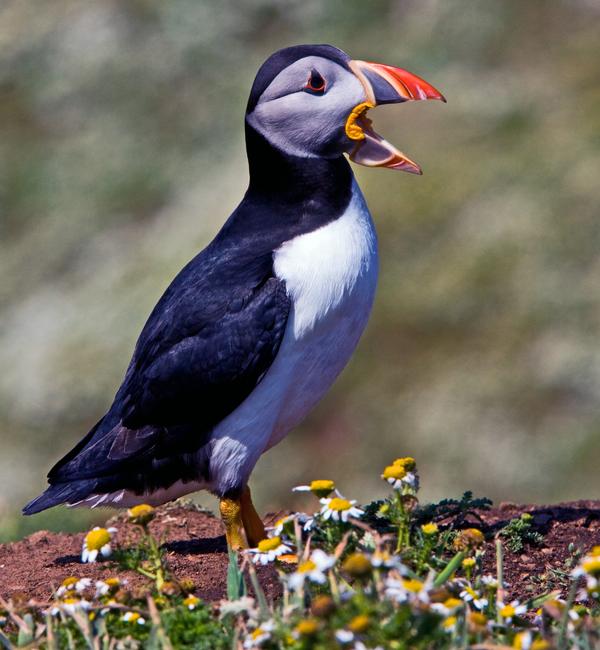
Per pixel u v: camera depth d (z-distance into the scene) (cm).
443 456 1437
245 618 494
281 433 684
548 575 624
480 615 449
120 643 471
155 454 657
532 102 1819
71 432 1675
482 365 1496
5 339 1834
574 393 1447
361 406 1508
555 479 1384
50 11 2345
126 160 2050
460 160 1741
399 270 1631
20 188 2072
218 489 659
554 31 1966
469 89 1880
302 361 651
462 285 1576
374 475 1443
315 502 1365
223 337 643
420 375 1514
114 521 773
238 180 1933
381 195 1734
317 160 669
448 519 698
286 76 669
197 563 660
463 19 2022
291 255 648
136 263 1875
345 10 2152
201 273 670
